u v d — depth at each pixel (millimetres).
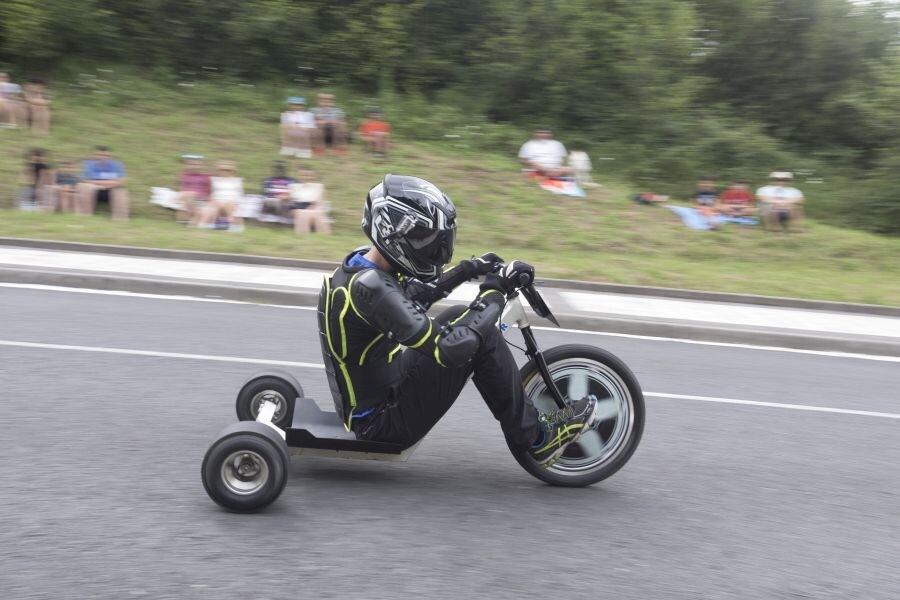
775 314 9859
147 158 15586
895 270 14117
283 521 3604
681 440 5105
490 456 4598
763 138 19750
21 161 14688
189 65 20547
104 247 10805
